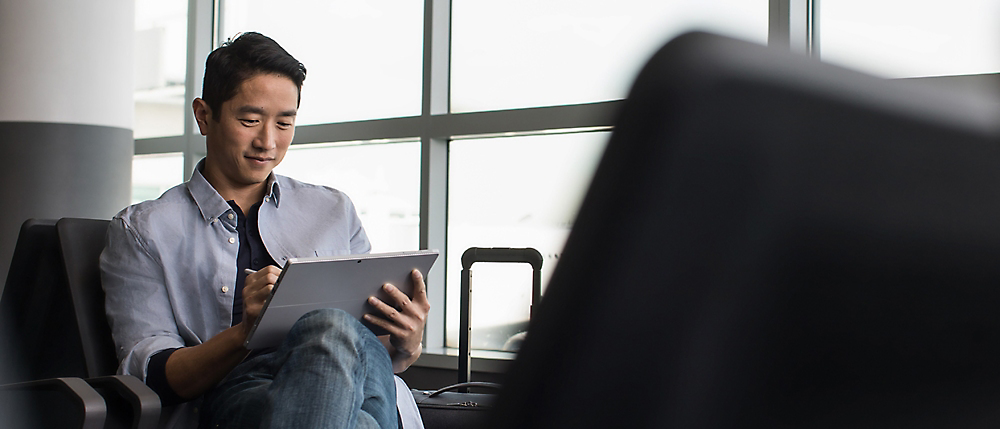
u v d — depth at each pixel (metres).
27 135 3.47
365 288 1.49
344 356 1.27
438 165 3.49
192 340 1.65
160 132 4.48
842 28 2.70
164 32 4.46
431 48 3.47
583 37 3.22
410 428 1.57
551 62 3.30
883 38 2.63
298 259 1.35
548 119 3.16
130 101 3.76
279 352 1.33
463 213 3.50
